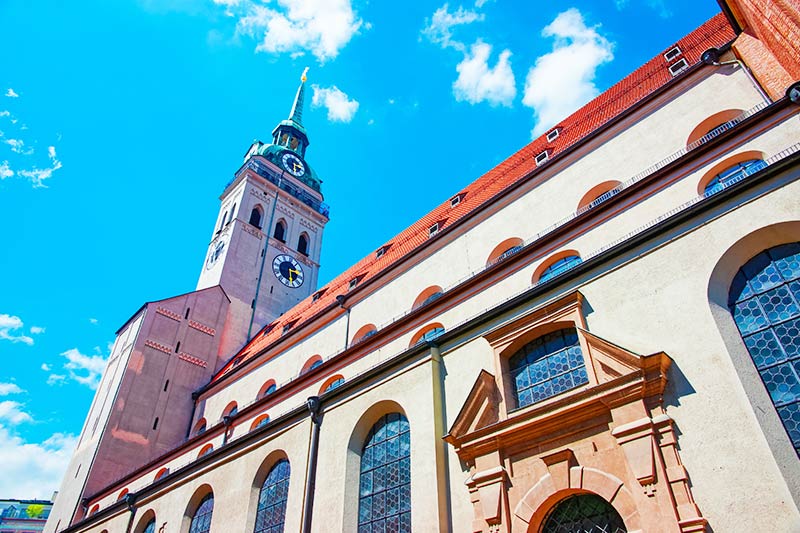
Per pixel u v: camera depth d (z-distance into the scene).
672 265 13.48
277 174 63.06
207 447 31.77
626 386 12.37
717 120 19.84
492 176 31.06
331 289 38.88
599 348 13.48
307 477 19.22
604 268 14.88
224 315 48.19
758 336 11.70
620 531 11.62
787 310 11.53
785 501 9.70
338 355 27.02
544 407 13.62
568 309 14.87
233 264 52.09
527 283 20.92
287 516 19.17
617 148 22.36
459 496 14.70
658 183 18.83
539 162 26.78
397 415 18.19
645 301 13.55
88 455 38.06
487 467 14.23
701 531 10.28
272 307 52.53
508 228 24.61
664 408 11.94
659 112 21.70
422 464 15.80
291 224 60.47
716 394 11.38
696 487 10.83
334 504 17.67
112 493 34.69
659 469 11.30
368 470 17.97
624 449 11.92
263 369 36.25
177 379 42.69
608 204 19.75
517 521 13.02
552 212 23.12
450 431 15.33
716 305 12.40
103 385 43.25
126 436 38.53
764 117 16.72
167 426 40.47
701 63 20.70
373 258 36.78
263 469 21.98
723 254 12.73
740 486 10.31
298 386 28.77
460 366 17.11
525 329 15.69
